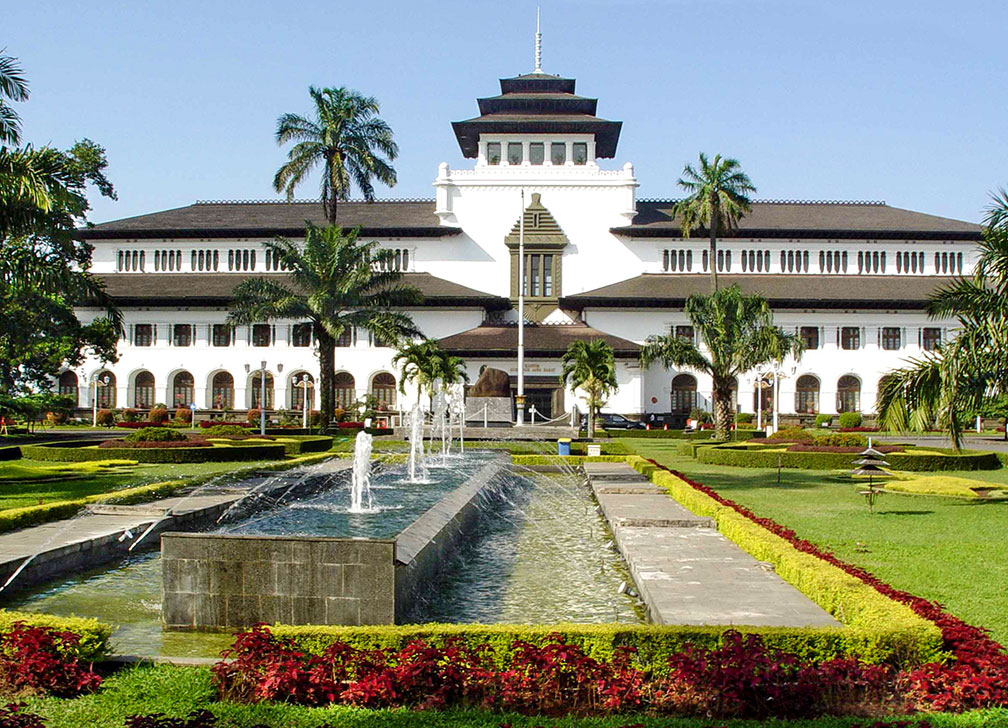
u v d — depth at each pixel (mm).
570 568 16312
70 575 15164
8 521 16734
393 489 24844
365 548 11523
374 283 51625
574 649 8398
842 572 11867
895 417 22375
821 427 63594
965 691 8172
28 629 8953
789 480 28812
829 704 8070
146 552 17266
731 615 10711
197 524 19109
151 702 8117
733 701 8008
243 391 67500
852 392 66688
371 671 8461
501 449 41406
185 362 67688
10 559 13883
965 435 58812
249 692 8414
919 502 23125
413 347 51562
